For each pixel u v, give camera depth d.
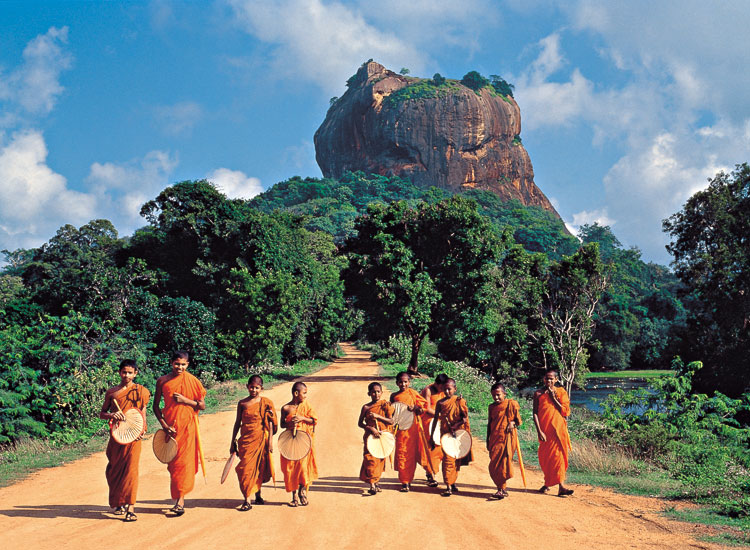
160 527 6.78
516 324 41.66
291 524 6.93
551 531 6.75
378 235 37.78
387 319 38.56
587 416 21.64
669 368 78.12
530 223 194.12
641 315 83.75
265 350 38.06
